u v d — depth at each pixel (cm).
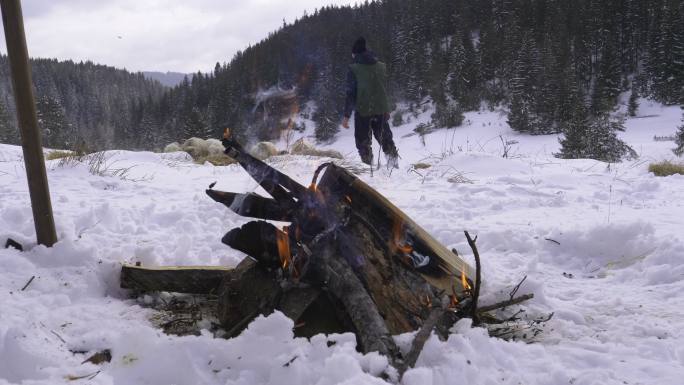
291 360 235
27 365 244
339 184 326
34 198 359
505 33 9681
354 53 830
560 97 6444
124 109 16550
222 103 7788
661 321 321
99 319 307
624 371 259
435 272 313
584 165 971
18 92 349
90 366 248
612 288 387
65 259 356
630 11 9156
